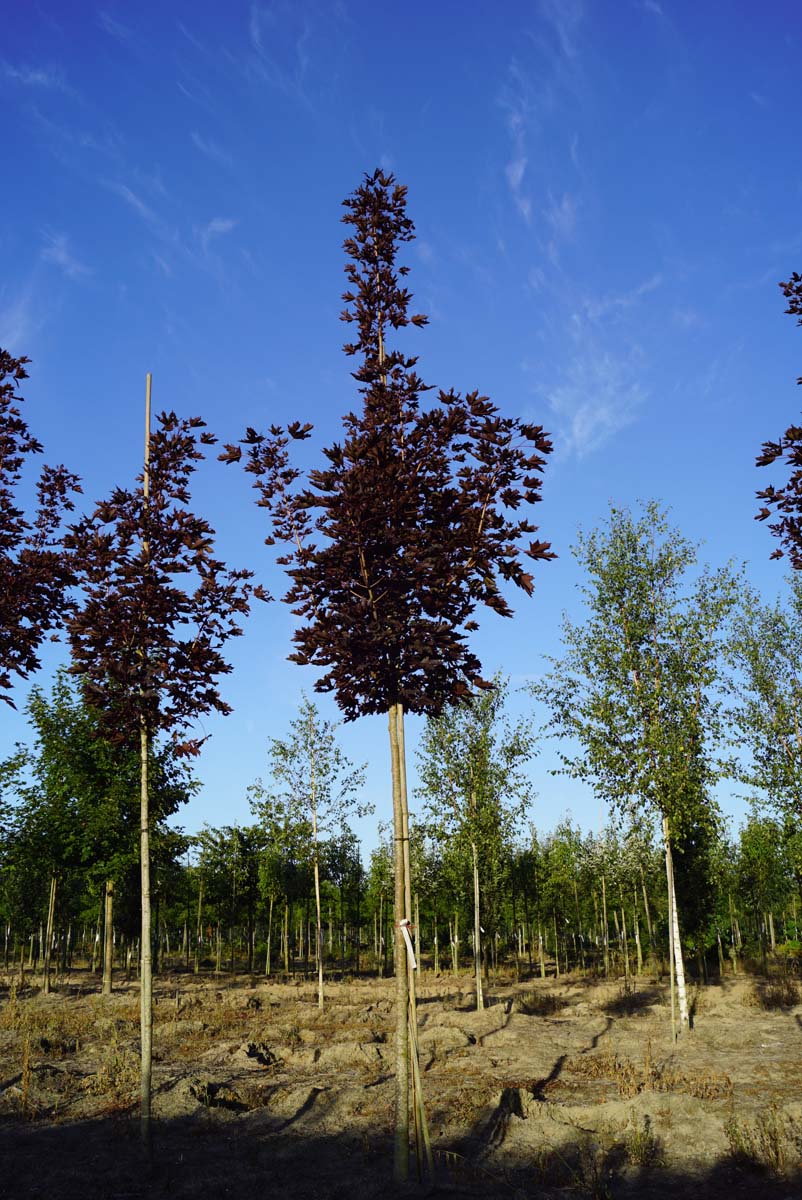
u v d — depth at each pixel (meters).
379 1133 11.81
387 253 12.20
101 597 11.98
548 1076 15.12
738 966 39.25
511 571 10.87
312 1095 13.54
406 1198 9.06
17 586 11.48
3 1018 21.91
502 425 10.73
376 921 46.44
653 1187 9.52
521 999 27.02
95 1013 23.55
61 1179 9.91
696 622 21.72
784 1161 9.97
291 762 26.94
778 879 38.84
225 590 12.55
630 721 21.08
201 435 12.79
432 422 10.91
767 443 10.24
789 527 10.39
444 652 10.89
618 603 22.12
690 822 21.41
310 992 31.30
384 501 10.66
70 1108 13.26
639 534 22.44
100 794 28.12
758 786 22.41
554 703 22.12
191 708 12.43
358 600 10.76
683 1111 12.06
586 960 49.62
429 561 10.51
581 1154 10.60
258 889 42.06
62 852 28.91
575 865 42.00
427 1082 14.77
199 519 12.40
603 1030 21.06
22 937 38.81
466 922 37.50
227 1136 11.83
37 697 28.58
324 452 10.66
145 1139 10.47
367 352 11.99
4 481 12.12
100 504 12.16
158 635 12.23
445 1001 27.55
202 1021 21.55
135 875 31.78
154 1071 15.60
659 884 35.19
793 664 22.59
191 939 61.09
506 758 25.81
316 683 10.98
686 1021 19.47
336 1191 9.42
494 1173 10.02
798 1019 21.69
